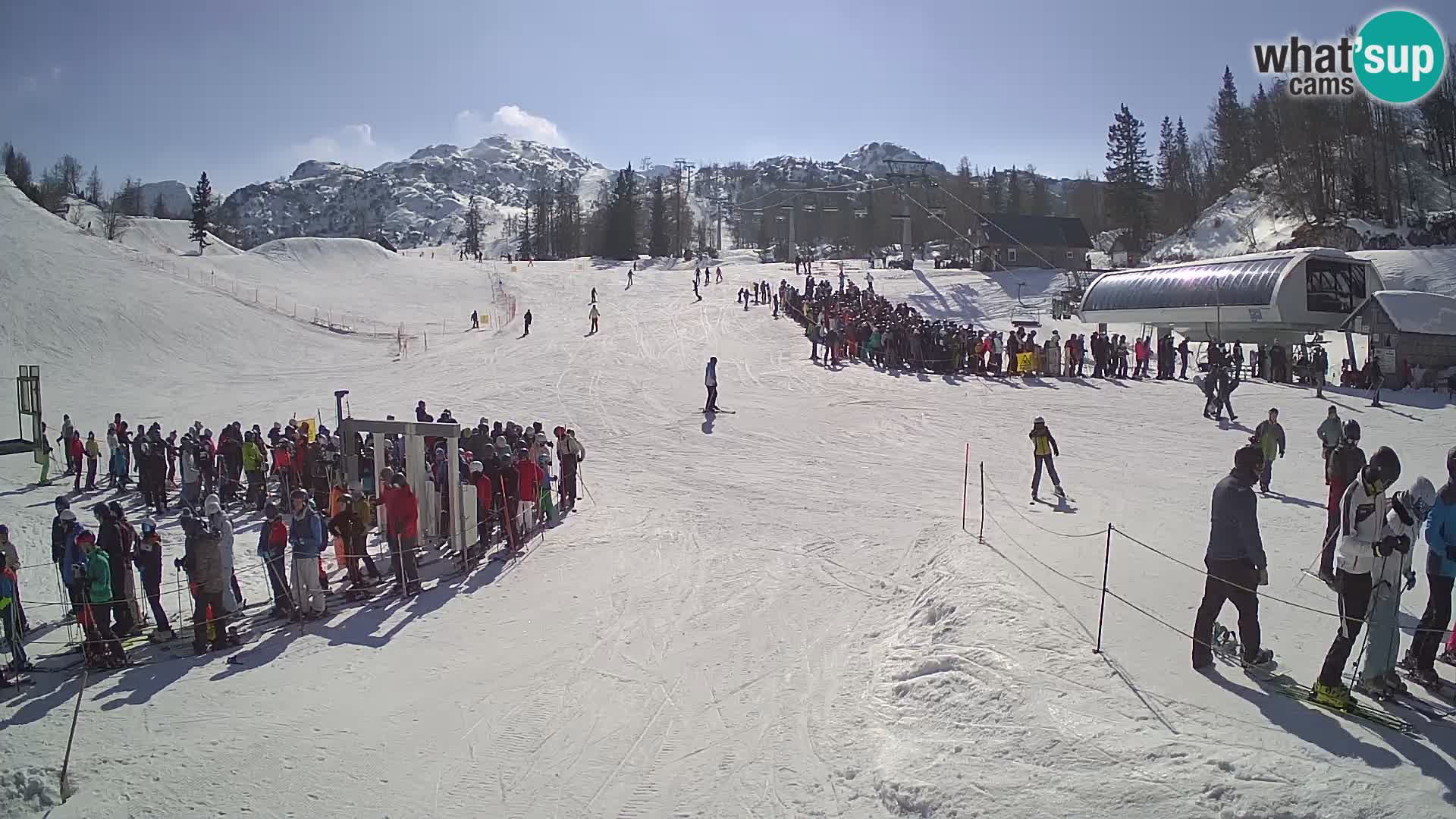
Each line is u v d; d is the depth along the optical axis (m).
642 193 176.62
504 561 16.55
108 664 12.03
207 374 39.94
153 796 8.59
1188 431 25.50
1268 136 100.75
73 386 36.38
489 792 8.40
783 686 10.40
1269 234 83.56
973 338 36.59
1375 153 82.06
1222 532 8.20
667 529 18.33
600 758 8.91
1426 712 7.21
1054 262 80.94
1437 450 22.17
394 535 15.06
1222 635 8.88
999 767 7.20
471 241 187.12
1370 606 7.36
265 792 8.59
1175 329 45.88
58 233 54.69
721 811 7.75
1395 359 31.20
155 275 53.00
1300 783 6.14
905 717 8.74
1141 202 94.00
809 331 39.50
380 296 65.12
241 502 22.17
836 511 19.09
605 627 12.82
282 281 66.75
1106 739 7.20
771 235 172.12
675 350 43.09
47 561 17.45
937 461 23.39
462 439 21.23
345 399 34.88
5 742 9.83
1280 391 30.91
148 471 21.62
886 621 12.14
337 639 12.88
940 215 88.88
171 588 15.94
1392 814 5.71
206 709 10.57
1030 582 11.33
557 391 34.91
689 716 9.77
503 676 11.22
